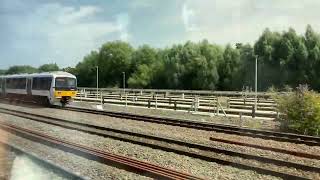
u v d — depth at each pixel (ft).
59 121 90.02
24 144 58.90
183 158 49.26
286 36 257.75
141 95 164.66
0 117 99.14
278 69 254.88
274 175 40.68
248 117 95.09
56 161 47.19
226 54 287.89
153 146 57.06
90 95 176.96
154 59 351.46
